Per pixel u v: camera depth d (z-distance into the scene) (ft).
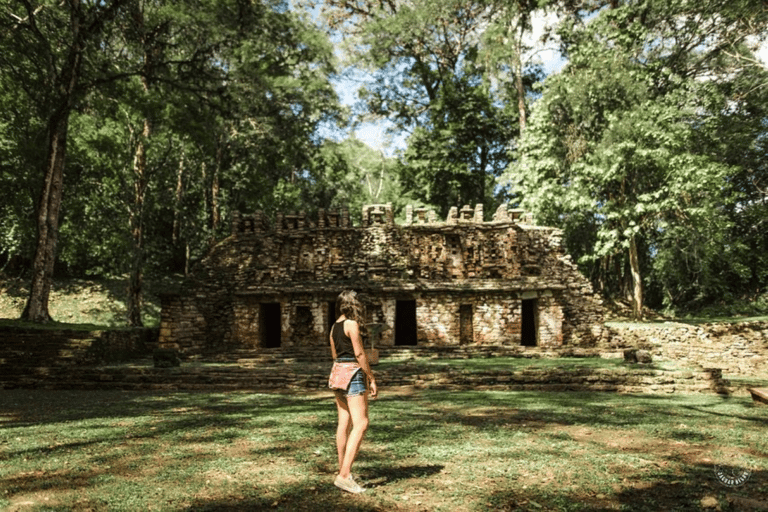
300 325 80.84
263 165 118.32
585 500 14.90
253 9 90.02
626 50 91.15
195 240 112.98
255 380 47.93
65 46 74.49
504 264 80.23
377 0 132.16
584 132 92.38
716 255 97.25
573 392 42.65
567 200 87.51
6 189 90.12
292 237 84.43
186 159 107.86
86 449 21.52
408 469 17.97
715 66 101.96
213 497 15.07
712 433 24.68
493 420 28.45
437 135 121.60
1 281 107.55
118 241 100.01
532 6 113.39
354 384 15.96
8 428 26.73
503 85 127.34
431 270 81.15
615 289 121.08
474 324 78.02
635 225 85.61
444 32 125.08
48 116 73.00
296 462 19.04
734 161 100.63
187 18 79.30
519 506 14.33
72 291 110.32
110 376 49.26
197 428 26.17
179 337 77.20
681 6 93.09
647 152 80.02
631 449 21.54
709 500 14.51
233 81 89.10
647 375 44.19
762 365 69.51
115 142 89.71
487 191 129.39
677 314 110.11
